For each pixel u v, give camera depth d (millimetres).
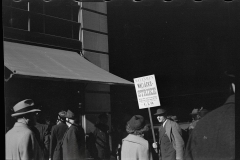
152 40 6910
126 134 6902
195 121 6520
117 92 7086
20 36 6438
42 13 6836
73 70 6203
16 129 5785
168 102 6680
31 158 5746
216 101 6473
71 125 6555
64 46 7023
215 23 6566
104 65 7145
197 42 6656
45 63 6062
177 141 6375
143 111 6879
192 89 6598
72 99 6895
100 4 7301
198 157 6441
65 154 6457
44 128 6441
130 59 7023
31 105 5883
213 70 6535
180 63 6707
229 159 6352
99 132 6879
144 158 5801
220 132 6406
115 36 7160
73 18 7262
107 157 6887
